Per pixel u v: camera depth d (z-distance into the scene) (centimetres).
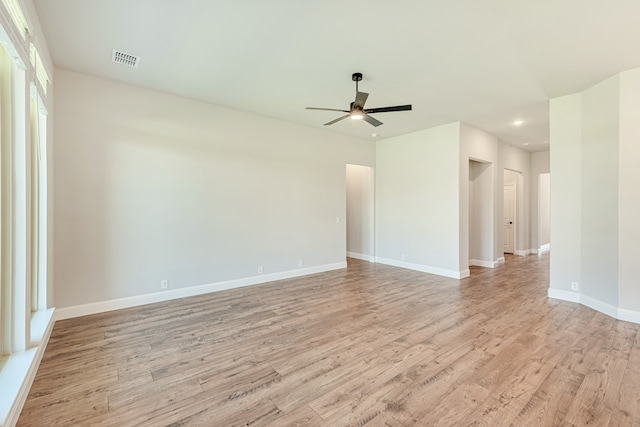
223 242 459
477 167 663
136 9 233
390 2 222
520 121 529
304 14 238
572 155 398
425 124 550
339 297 424
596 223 368
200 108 433
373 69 330
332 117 507
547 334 299
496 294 439
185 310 368
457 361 247
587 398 198
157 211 398
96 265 355
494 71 333
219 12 236
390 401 196
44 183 287
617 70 329
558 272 416
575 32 257
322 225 590
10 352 220
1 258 214
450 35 264
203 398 200
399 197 640
